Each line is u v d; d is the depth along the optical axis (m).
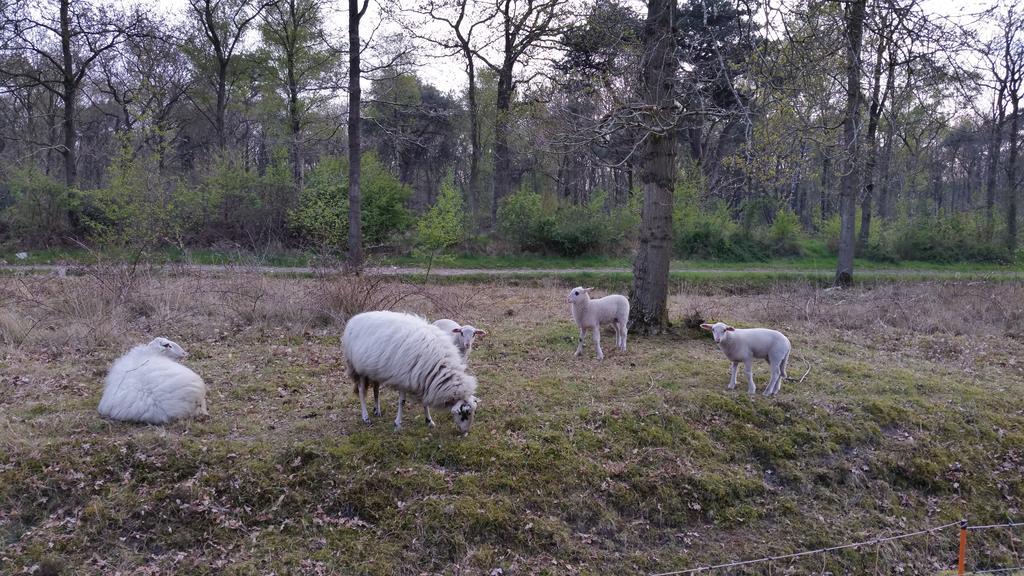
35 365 7.96
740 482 6.32
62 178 30.02
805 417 7.29
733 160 12.02
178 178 23.64
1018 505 6.61
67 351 8.62
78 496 5.22
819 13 8.82
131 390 6.32
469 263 23.84
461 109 31.27
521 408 7.04
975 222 30.62
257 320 10.70
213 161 26.81
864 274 24.28
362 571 4.89
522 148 25.00
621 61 12.48
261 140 35.00
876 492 6.57
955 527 6.31
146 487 5.36
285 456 5.81
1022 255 27.20
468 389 6.09
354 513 5.40
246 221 23.72
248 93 32.91
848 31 8.55
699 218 28.33
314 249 20.73
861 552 5.86
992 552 6.15
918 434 7.25
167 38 24.77
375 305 11.10
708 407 7.29
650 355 9.21
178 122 34.59
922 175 32.28
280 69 29.17
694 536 5.80
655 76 10.13
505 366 8.62
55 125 32.53
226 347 9.20
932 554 6.06
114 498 5.20
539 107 15.80
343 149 31.67
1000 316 13.36
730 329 7.52
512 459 6.03
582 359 9.00
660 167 10.20
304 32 28.59
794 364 9.08
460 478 5.75
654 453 6.50
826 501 6.39
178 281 12.05
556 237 25.19
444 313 11.98
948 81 9.19
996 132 29.78
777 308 13.24
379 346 5.97
